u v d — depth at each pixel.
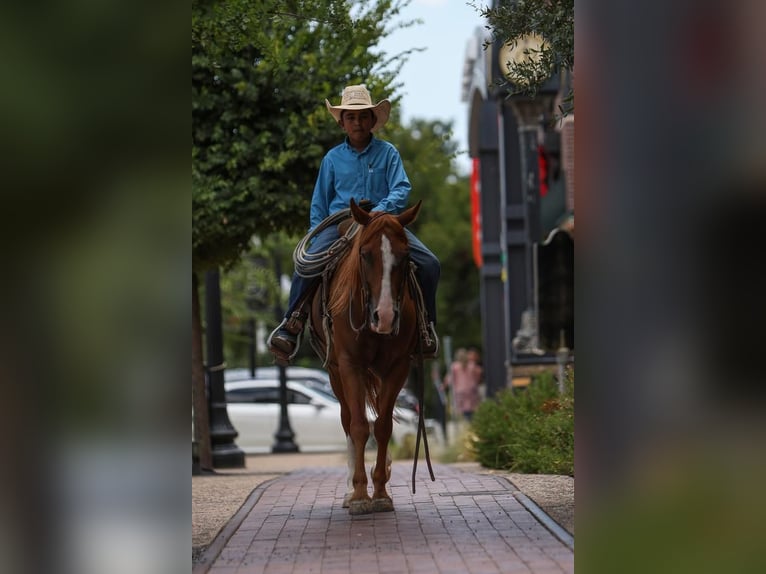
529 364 36.38
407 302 14.12
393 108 24.83
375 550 12.20
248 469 30.77
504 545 12.18
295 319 15.26
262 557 12.05
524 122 35.06
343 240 14.53
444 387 57.00
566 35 15.48
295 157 25.27
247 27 19.16
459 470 23.47
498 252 45.81
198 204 25.56
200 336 28.86
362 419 14.36
